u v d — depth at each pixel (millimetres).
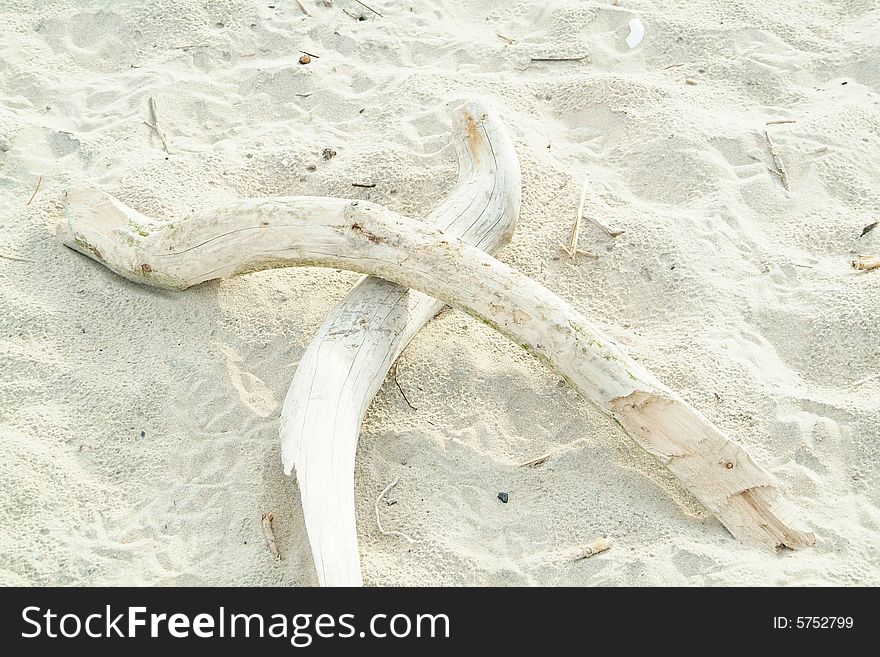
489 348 2717
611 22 3387
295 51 3330
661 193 2984
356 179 2982
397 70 3277
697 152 3004
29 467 2514
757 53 3266
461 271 2562
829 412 2598
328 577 2350
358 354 2588
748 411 2609
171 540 2453
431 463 2553
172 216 2896
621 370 2486
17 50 3281
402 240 2592
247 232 2656
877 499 2500
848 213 2916
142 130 3098
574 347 2502
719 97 3180
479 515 2488
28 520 2469
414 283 2596
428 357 2689
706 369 2656
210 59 3305
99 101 3184
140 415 2596
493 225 2789
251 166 3016
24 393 2615
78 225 2795
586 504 2490
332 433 2484
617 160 3059
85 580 2408
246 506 2486
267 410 2609
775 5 3406
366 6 3457
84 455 2549
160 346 2697
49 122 3119
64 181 2982
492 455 2564
